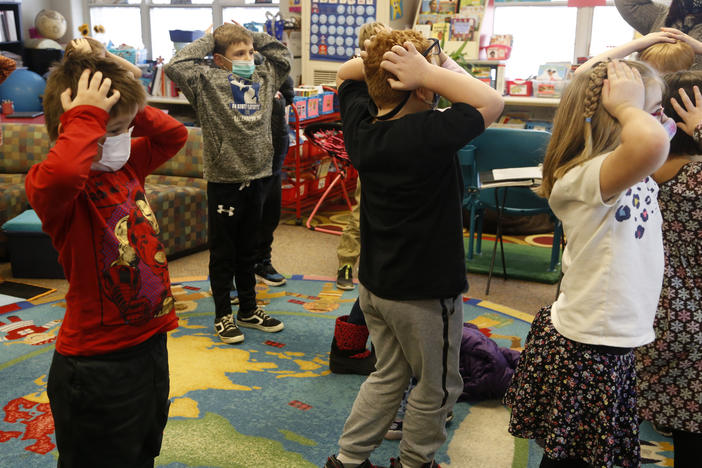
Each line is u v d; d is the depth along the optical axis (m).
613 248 1.52
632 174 1.40
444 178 1.64
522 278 4.05
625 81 1.45
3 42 7.59
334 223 5.18
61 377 1.51
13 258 3.92
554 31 5.97
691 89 1.85
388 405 1.85
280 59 3.12
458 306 1.75
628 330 1.54
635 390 1.67
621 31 5.73
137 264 1.51
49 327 3.24
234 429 2.37
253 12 7.65
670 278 1.86
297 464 2.18
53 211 1.38
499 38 5.50
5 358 2.90
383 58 1.58
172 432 2.34
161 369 1.63
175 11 7.98
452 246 1.68
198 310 3.48
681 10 3.03
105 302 1.48
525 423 1.69
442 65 1.73
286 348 3.06
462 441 2.35
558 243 4.07
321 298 3.68
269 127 3.07
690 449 1.87
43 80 7.26
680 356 1.85
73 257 1.45
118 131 1.47
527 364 1.69
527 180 3.48
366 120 1.71
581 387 1.58
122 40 8.31
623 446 1.66
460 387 1.84
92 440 1.54
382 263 1.71
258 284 3.87
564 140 1.56
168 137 1.69
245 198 3.02
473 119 1.53
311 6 5.82
